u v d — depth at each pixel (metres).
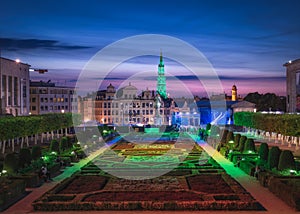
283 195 44.75
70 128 157.75
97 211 41.50
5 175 55.94
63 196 45.44
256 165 61.50
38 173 57.88
